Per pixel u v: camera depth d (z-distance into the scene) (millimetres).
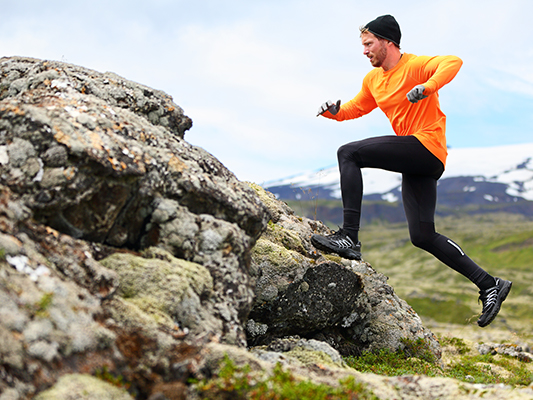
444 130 5418
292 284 5289
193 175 4047
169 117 4969
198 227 3930
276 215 6664
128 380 2842
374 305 6652
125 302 3242
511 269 127188
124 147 3703
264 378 3012
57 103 3842
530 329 45000
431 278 115688
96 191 3479
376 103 6125
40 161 3344
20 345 2471
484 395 3240
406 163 5348
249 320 5211
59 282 2932
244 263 4195
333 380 3309
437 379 3531
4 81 4652
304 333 5797
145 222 3891
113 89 4629
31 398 2387
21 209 3160
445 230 196750
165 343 3082
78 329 2760
